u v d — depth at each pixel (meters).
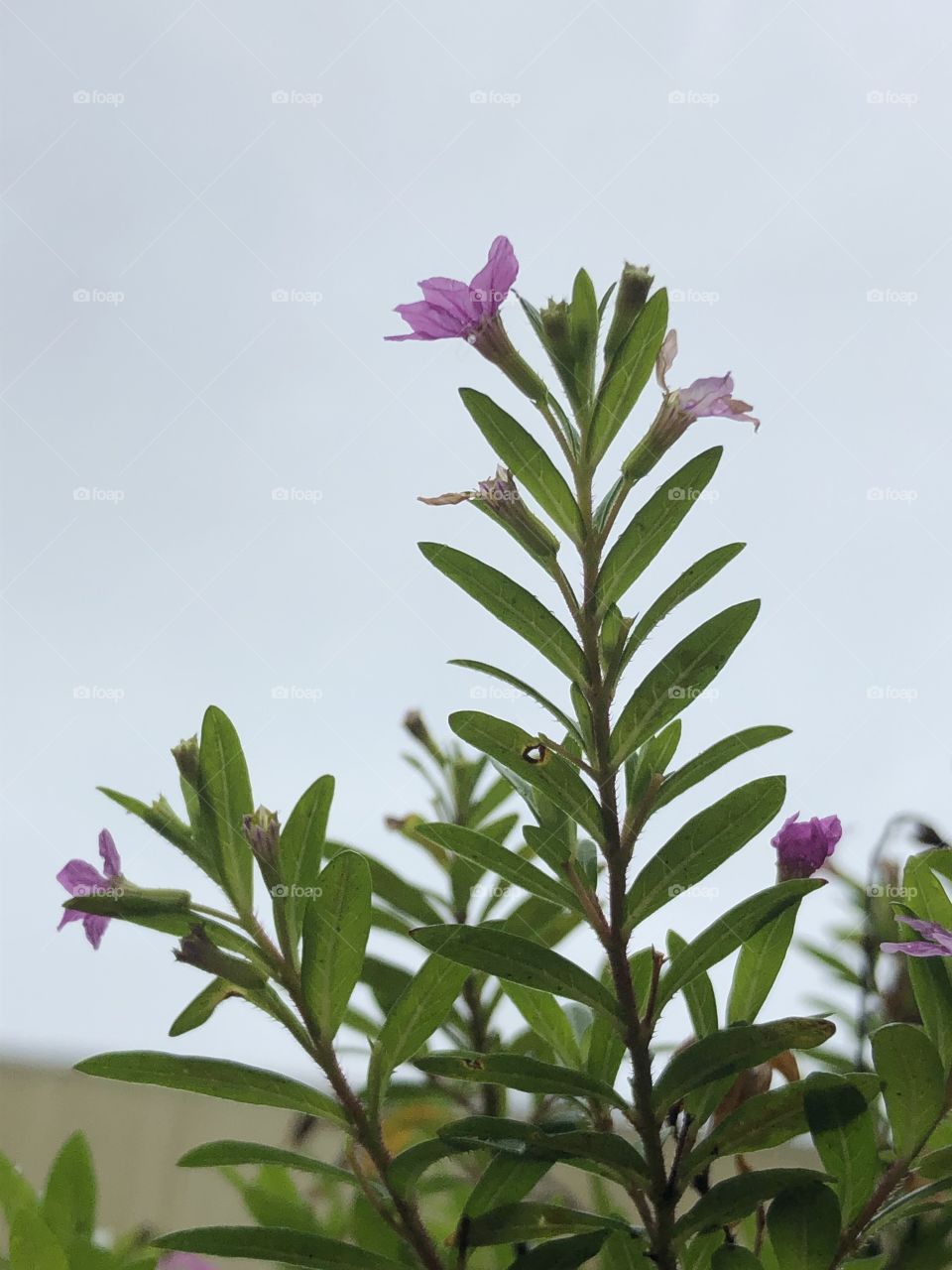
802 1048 0.26
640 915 0.27
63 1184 0.31
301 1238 0.27
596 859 0.29
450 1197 0.34
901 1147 0.27
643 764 0.28
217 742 0.28
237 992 0.28
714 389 0.28
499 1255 0.30
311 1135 0.32
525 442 0.28
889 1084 0.27
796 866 0.29
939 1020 0.28
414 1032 0.28
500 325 0.28
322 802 0.28
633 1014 0.27
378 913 0.32
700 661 0.27
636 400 0.28
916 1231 0.29
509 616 0.28
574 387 0.28
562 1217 0.27
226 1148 0.28
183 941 0.28
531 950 0.27
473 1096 0.32
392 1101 0.32
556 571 0.28
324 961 0.27
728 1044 0.27
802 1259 0.27
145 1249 0.31
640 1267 0.28
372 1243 0.30
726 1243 0.27
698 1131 0.28
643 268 0.28
